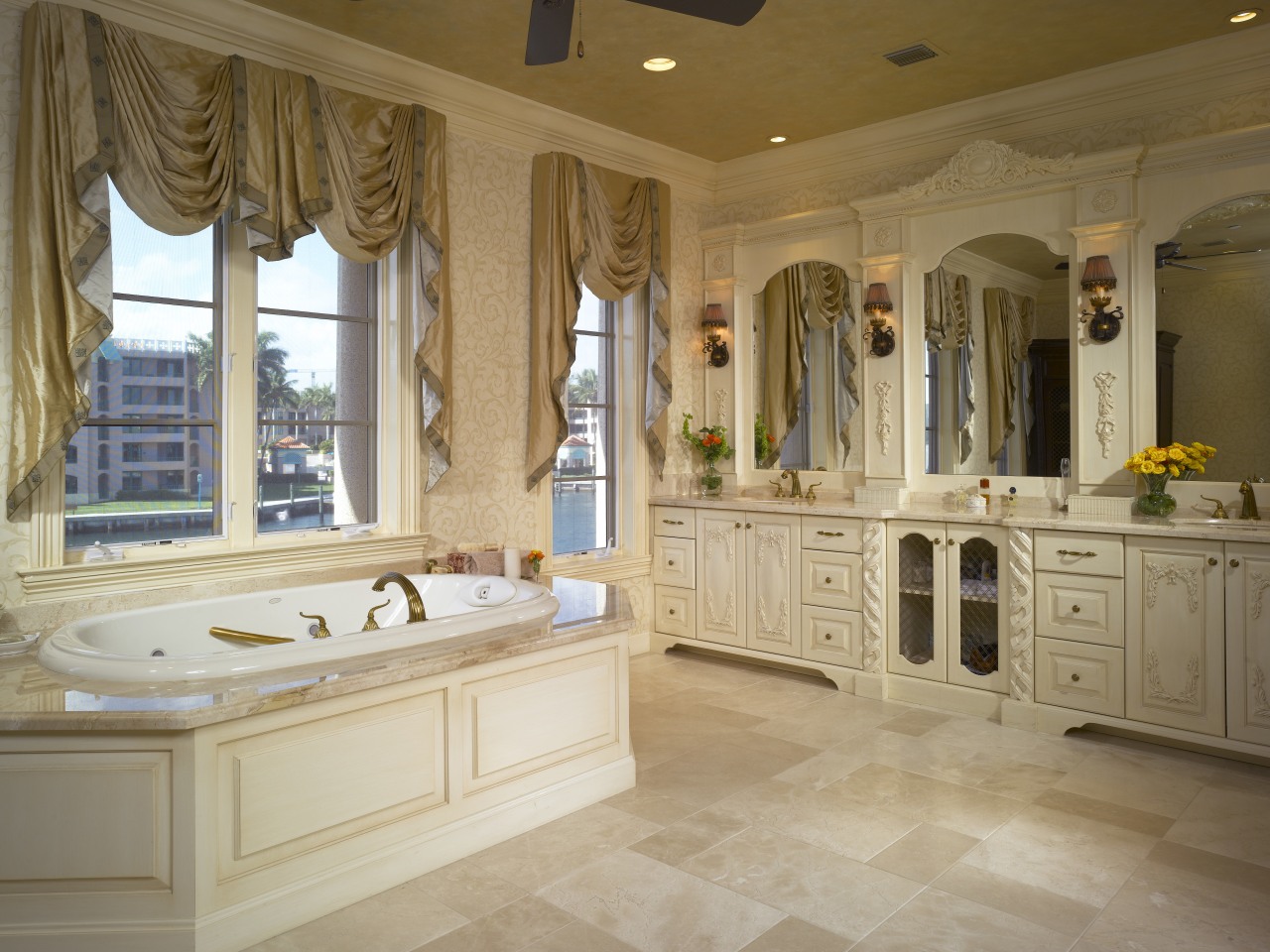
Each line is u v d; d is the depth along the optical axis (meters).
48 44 2.98
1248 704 3.39
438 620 2.84
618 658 3.20
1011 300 4.37
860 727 3.95
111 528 3.34
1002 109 4.41
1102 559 3.72
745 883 2.54
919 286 4.66
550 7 2.15
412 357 4.08
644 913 2.37
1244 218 3.78
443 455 4.09
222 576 3.51
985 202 4.41
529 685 2.90
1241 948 2.22
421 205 3.96
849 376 4.93
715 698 4.39
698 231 5.50
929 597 4.30
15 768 2.11
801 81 4.23
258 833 2.26
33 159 2.96
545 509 4.70
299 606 3.55
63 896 2.13
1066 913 2.38
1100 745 3.73
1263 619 3.35
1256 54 3.74
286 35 3.61
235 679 2.36
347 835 2.44
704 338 5.50
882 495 4.55
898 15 3.58
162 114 3.20
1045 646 3.88
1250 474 3.79
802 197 5.21
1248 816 3.01
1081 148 4.25
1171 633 3.56
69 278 3.00
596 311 5.16
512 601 3.52
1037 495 4.30
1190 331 3.90
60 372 3.03
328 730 2.40
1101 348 4.09
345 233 3.72
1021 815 3.01
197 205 3.28
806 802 3.11
